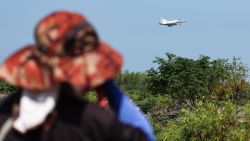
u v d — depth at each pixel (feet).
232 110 94.07
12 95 14.42
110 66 13.73
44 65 13.67
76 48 13.73
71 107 13.70
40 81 13.61
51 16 13.93
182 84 267.18
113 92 15.12
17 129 13.65
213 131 93.76
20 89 14.35
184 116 96.07
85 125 13.64
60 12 13.96
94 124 13.65
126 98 15.21
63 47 13.70
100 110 13.79
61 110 13.69
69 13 13.94
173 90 265.54
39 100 13.73
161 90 277.23
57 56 13.70
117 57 13.84
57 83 13.73
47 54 13.73
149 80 283.79
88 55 13.75
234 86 211.82
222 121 93.71
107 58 13.76
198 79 268.21
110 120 13.73
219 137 93.91
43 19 13.94
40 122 13.55
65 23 13.78
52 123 13.60
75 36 13.69
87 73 13.61
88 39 13.75
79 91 13.65
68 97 13.80
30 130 13.60
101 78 13.65
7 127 13.84
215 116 94.02
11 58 13.94
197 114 95.14
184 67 274.77
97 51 13.83
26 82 13.65
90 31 13.76
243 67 259.80
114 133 13.73
